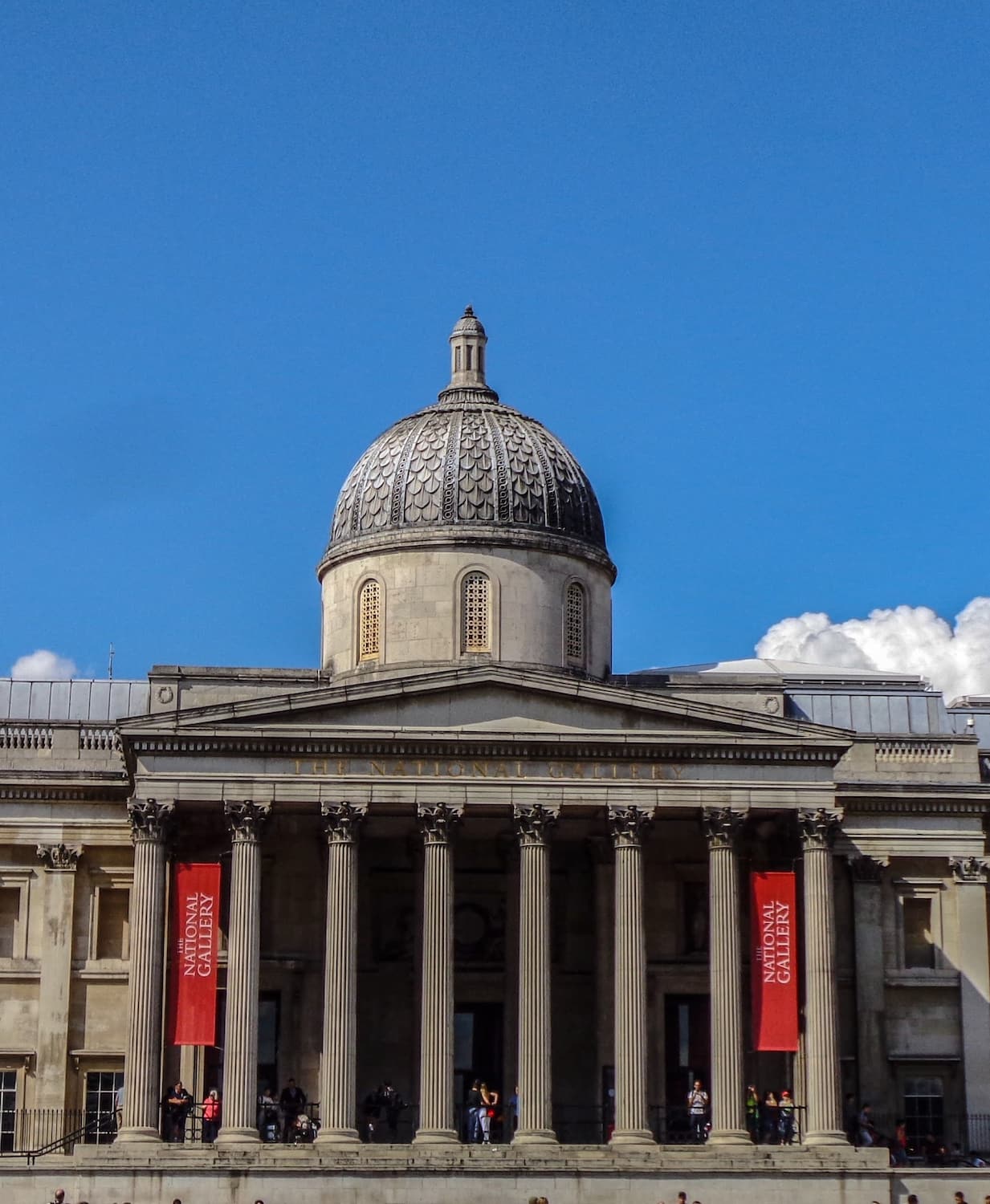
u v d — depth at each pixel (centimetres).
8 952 9300
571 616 9475
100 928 9319
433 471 9444
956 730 10569
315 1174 7912
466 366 10062
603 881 8994
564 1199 7944
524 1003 8250
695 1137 8525
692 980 9088
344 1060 8144
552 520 9475
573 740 8419
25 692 10144
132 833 8350
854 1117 8831
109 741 9488
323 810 8344
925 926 9556
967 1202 8144
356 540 9481
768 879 8381
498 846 9175
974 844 9531
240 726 8350
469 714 8456
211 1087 8906
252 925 8250
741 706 9344
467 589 9319
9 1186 7912
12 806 9331
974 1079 9331
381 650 9325
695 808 8450
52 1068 9094
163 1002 8406
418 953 8975
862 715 10244
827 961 8356
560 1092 9012
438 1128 8138
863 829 9506
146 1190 7906
